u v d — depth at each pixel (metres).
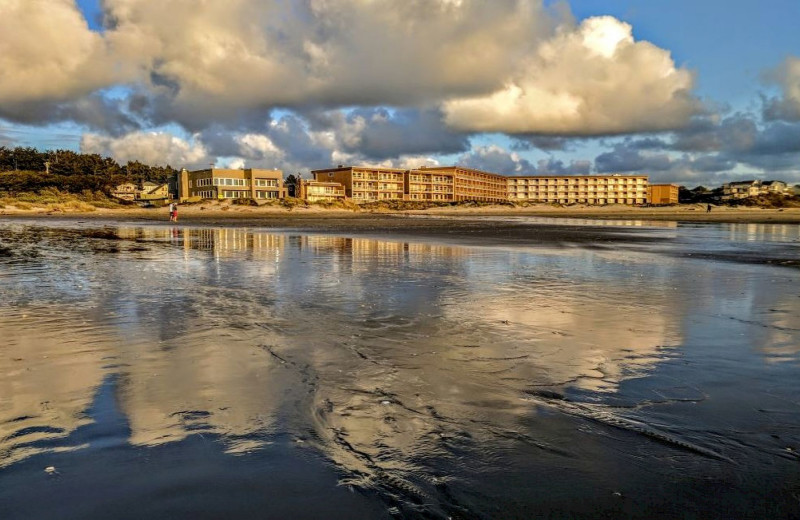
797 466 3.43
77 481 3.19
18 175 114.06
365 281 12.24
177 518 2.81
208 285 11.56
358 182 132.50
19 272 13.95
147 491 3.08
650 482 3.22
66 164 141.75
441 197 152.75
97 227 43.88
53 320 7.91
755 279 12.82
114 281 12.20
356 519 2.81
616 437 3.87
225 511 2.88
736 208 157.25
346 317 8.17
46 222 55.44
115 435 3.86
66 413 4.28
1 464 3.40
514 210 144.00
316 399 4.62
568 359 5.91
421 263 16.34
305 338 6.83
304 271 14.16
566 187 195.50
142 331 7.20
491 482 3.22
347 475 3.29
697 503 2.99
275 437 3.84
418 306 9.12
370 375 5.31
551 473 3.33
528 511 2.91
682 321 7.95
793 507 2.95
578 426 4.07
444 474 3.32
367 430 3.98
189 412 4.31
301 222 57.03
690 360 5.88
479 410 4.39
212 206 97.75
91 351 6.18
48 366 5.57
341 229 41.09
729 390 4.89
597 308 8.97
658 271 14.47
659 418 4.22
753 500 3.02
